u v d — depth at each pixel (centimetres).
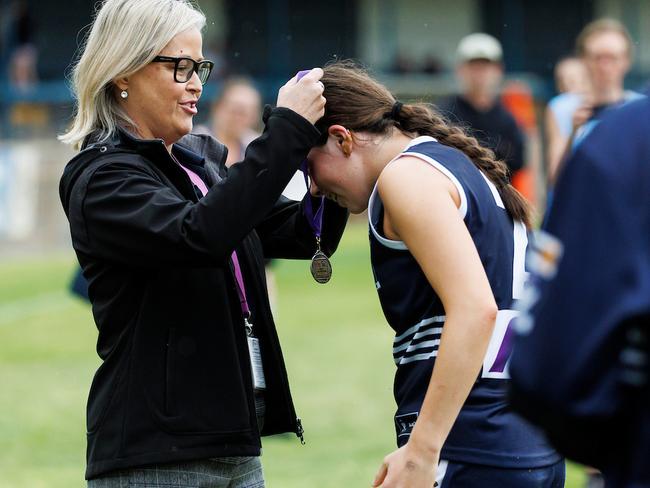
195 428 483
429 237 437
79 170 498
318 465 966
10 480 941
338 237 564
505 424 456
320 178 493
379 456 990
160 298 489
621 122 304
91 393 502
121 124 511
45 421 1163
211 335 493
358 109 479
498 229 461
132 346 489
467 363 429
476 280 432
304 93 478
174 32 501
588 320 289
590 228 294
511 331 458
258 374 519
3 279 2353
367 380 1316
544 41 4478
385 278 471
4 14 3756
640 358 288
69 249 2925
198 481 491
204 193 536
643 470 295
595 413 290
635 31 4381
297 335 1634
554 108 1252
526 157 1437
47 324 1800
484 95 1416
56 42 4203
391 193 448
